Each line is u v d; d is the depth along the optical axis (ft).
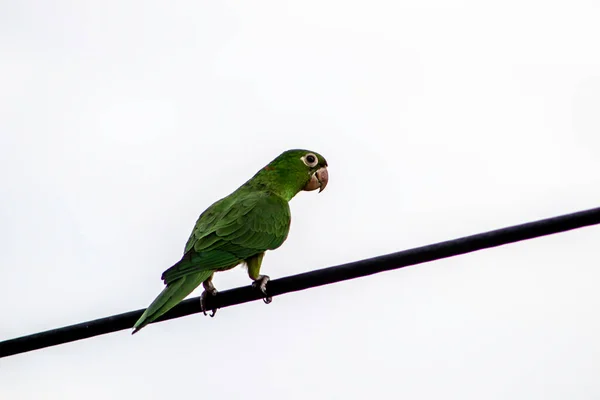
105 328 35.37
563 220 30.42
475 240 31.86
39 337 35.27
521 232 31.07
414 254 32.86
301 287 36.19
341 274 34.55
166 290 37.88
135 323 35.60
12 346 35.42
